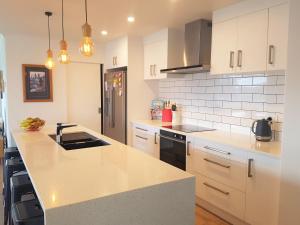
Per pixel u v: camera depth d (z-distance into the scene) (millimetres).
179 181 1536
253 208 2338
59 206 1180
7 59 4125
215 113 3490
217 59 2910
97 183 1454
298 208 1973
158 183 1465
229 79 3260
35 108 4395
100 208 1280
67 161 1891
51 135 3008
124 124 4387
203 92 3682
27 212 1548
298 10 1896
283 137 2045
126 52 4281
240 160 2438
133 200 1378
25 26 3596
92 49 2047
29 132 3195
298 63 1920
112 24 3516
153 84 4594
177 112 4074
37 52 4316
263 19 2406
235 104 3188
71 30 3830
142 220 1416
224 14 2805
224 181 2625
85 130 3373
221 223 2646
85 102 4973
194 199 1603
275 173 2137
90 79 4992
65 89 4637
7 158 2900
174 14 3059
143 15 3098
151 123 4012
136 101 4430
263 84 2834
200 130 3334
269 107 2775
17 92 4230
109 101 4797
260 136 2623
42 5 2715
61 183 1448
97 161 1896
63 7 2773
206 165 2840
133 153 2145
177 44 3842
